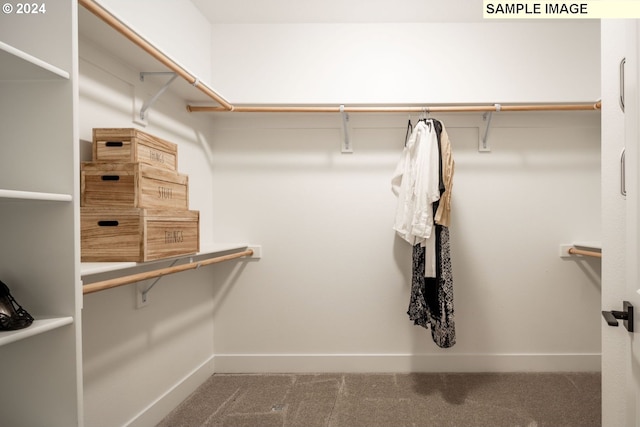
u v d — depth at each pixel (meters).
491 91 1.96
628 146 0.81
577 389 1.86
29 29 0.83
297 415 1.64
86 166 1.11
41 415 0.83
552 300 2.10
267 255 2.17
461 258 2.11
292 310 2.15
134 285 1.47
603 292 0.97
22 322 0.73
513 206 2.10
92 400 1.25
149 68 1.46
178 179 1.34
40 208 0.83
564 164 2.09
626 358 0.84
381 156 2.13
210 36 2.02
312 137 2.15
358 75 1.99
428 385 1.92
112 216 1.08
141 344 1.51
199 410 1.70
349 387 1.92
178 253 1.29
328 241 2.15
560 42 1.95
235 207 2.17
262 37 2.02
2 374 0.84
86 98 1.22
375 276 2.13
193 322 1.94
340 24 2.01
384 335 2.13
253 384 1.97
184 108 1.86
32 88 0.83
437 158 1.75
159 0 1.56
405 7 1.86
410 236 1.83
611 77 0.94
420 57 1.98
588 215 2.08
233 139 2.17
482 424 1.55
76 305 0.83
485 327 2.11
